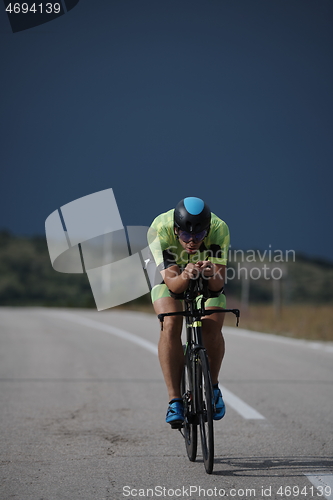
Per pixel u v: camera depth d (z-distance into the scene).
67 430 17.55
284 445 15.75
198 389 13.78
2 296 176.88
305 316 62.66
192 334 14.94
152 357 35.44
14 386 25.08
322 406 20.91
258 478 12.94
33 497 11.77
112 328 59.91
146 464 14.12
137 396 22.91
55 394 23.28
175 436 16.92
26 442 16.14
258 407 20.70
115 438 16.64
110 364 32.22
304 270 180.88
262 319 65.56
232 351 38.12
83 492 12.07
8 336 50.09
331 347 40.34
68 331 56.03
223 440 16.34
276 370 29.64
